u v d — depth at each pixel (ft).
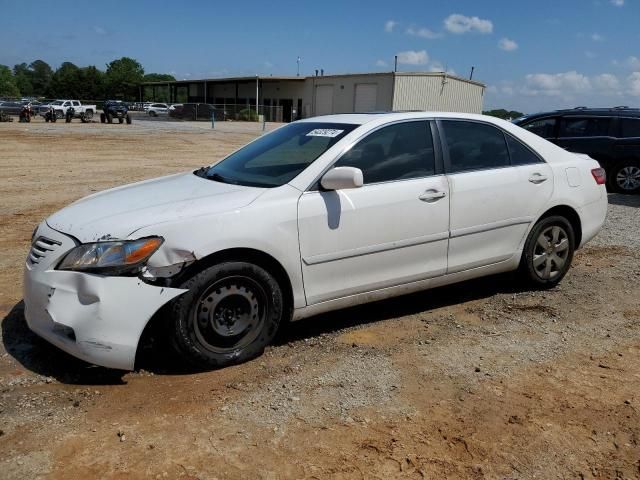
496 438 10.39
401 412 11.14
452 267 15.74
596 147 40.52
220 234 12.07
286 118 185.57
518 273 18.07
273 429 10.45
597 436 10.53
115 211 12.64
